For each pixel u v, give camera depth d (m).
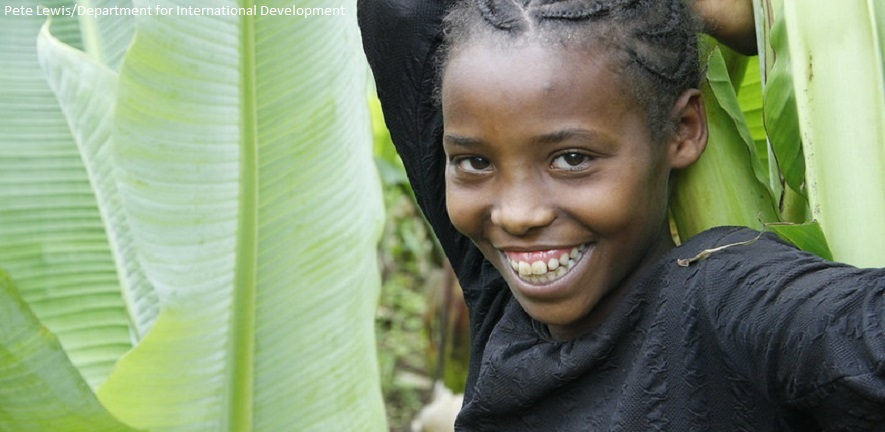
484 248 1.42
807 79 1.41
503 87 1.30
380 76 1.76
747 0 1.56
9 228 1.92
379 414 1.77
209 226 1.64
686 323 1.29
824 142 1.39
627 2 1.32
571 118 1.30
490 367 1.51
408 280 5.47
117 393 1.63
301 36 1.62
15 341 1.38
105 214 1.94
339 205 1.70
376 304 1.75
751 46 1.58
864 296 1.14
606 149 1.31
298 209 1.68
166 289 1.63
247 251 1.66
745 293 1.22
